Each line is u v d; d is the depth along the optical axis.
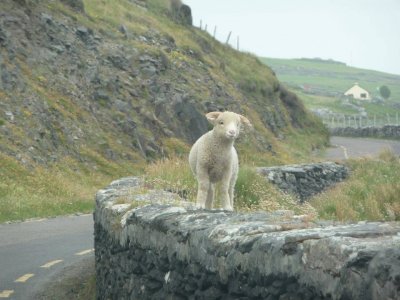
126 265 8.38
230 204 9.75
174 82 40.19
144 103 36.75
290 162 42.25
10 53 31.80
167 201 9.02
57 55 34.62
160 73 40.00
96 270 11.23
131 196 9.70
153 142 34.50
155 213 7.53
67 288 11.83
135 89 37.12
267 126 48.09
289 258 4.64
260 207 10.07
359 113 147.50
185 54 46.25
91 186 28.05
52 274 12.94
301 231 4.88
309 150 50.38
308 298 4.45
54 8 37.78
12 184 24.06
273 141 44.91
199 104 39.59
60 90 32.94
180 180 13.38
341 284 4.09
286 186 22.23
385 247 3.95
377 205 12.65
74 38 36.78
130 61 38.81
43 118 29.98
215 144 9.09
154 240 7.20
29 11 35.31
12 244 16.28
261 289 4.97
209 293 5.80
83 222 20.20
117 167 30.91
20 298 11.22
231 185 9.77
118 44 39.53
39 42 34.31
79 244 16.25
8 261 14.26
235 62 53.91
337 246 4.20
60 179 26.78
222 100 43.03
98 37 38.75
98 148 31.48
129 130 34.00
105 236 9.81
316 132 57.38
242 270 5.23
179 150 35.25
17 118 28.81
